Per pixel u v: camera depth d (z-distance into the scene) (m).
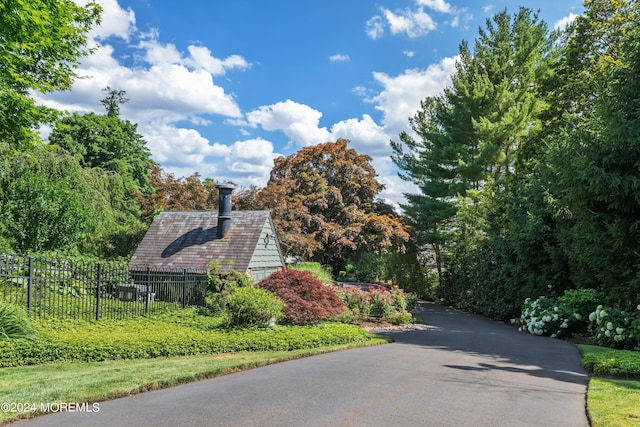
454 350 9.93
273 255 18.91
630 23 20.16
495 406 5.07
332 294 13.75
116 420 4.33
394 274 32.59
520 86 27.41
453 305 26.28
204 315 12.74
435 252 30.72
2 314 7.88
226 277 14.75
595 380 6.57
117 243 21.83
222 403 4.98
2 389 5.19
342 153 34.16
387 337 11.80
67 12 12.81
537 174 18.97
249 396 5.30
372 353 9.12
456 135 29.19
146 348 8.09
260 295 11.34
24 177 15.98
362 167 35.03
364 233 30.36
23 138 12.53
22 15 10.86
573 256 14.26
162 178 24.75
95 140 37.03
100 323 10.52
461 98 27.83
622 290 12.47
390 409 4.84
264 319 11.27
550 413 4.86
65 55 13.40
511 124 25.23
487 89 26.81
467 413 4.77
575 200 12.49
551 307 14.34
